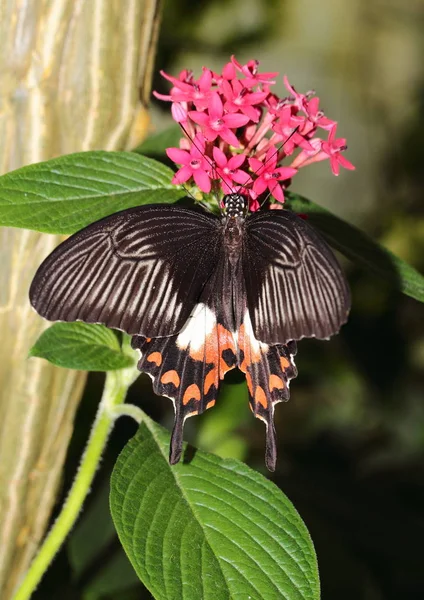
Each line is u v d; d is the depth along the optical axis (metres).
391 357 0.78
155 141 0.52
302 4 1.23
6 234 0.49
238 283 0.46
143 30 0.49
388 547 0.62
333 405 0.87
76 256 0.44
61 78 0.48
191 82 0.48
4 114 0.48
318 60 1.24
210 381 0.47
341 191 1.19
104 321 0.45
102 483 0.59
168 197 0.47
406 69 1.26
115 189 0.46
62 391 0.49
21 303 0.49
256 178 0.47
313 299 0.44
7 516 0.50
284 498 0.46
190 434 0.63
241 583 0.45
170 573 0.45
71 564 0.57
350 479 0.67
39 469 0.50
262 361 0.47
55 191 0.46
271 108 0.48
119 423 0.61
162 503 0.46
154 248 0.45
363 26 1.26
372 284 0.79
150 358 0.47
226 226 0.46
